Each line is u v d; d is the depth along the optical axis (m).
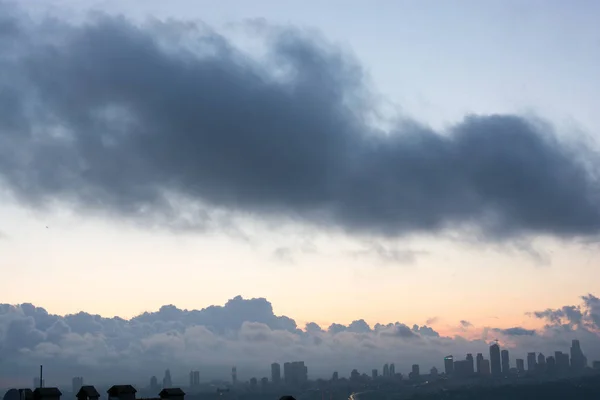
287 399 147.25
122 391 137.12
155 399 143.38
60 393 134.00
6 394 141.12
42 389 132.38
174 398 142.75
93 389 136.38
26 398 136.50
